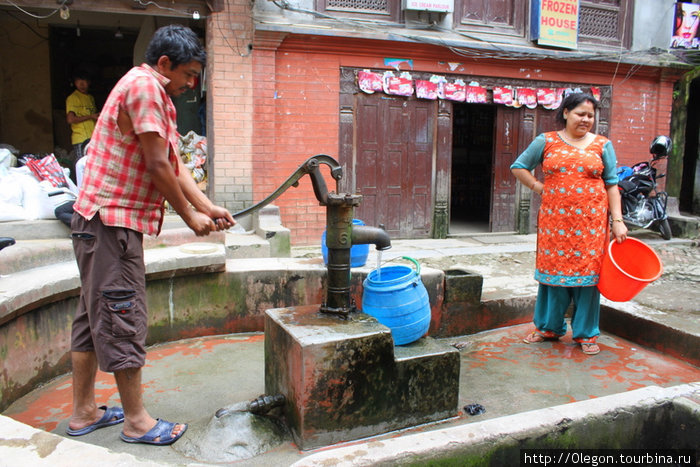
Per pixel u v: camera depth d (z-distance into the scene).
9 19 8.45
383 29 7.38
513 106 8.30
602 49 8.66
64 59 9.31
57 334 3.29
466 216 11.06
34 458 1.61
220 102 6.77
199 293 3.93
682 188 10.90
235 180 6.93
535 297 4.49
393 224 7.95
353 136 7.54
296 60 7.11
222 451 2.38
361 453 1.88
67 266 3.61
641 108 9.11
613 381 3.33
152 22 7.42
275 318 2.79
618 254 3.80
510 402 3.04
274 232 6.03
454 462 1.97
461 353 3.81
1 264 3.38
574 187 3.62
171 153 2.46
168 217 6.03
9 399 2.86
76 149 7.34
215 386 3.16
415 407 2.76
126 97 2.21
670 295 5.10
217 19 6.62
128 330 2.33
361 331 2.59
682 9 8.89
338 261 2.79
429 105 7.90
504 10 8.11
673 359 3.70
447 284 4.07
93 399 2.60
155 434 2.47
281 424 2.66
